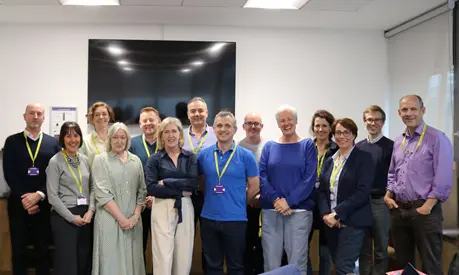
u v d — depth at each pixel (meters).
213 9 4.64
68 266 3.39
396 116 5.36
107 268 3.31
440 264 3.23
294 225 3.29
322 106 5.52
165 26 5.30
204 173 3.35
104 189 3.36
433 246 3.20
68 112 5.22
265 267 3.38
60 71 5.22
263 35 5.44
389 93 5.55
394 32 5.32
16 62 5.18
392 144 3.78
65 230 3.40
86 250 3.48
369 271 3.76
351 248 3.13
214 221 3.24
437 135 3.23
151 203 3.51
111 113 3.96
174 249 3.32
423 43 4.75
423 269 3.25
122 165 3.44
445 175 3.16
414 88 4.94
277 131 5.46
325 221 3.20
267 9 4.65
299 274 2.23
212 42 5.29
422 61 4.77
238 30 5.40
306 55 5.49
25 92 5.19
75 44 5.23
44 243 3.76
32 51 5.19
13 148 3.70
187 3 4.42
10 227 3.72
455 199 3.89
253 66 5.43
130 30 5.27
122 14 4.85
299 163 3.29
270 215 3.35
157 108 5.22
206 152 3.40
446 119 4.33
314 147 3.37
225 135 3.27
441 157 3.17
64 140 3.45
